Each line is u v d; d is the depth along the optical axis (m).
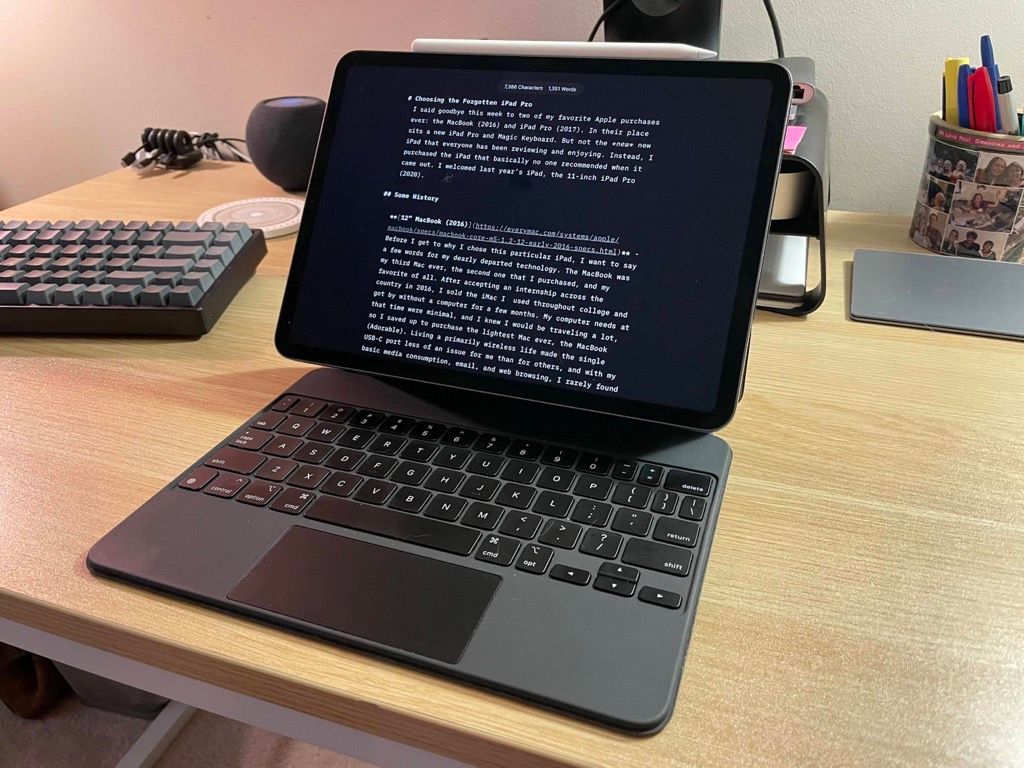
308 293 0.54
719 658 0.34
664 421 0.46
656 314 0.46
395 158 0.53
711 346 0.45
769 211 0.45
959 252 0.68
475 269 0.50
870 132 0.83
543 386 0.48
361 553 0.39
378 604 0.36
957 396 0.51
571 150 0.49
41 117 1.20
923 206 0.71
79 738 1.09
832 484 0.44
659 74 0.47
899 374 0.54
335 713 0.34
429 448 0.46
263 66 1.03
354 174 0.53
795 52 0.81
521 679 0.32
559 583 0.37
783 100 0.45
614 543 0.39
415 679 0.33
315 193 0.54
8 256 0.65
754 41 0.82
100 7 1.07
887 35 0.78
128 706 1.09
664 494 0.42
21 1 1.10
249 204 0.84
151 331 0.60
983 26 0.75
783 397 0.52
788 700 0.32
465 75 0.51
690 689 0.32
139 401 0.53
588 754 0.30
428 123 0.52
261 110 0.85
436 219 0.51
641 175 0.47
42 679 1.08
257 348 0.59
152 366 0.57
